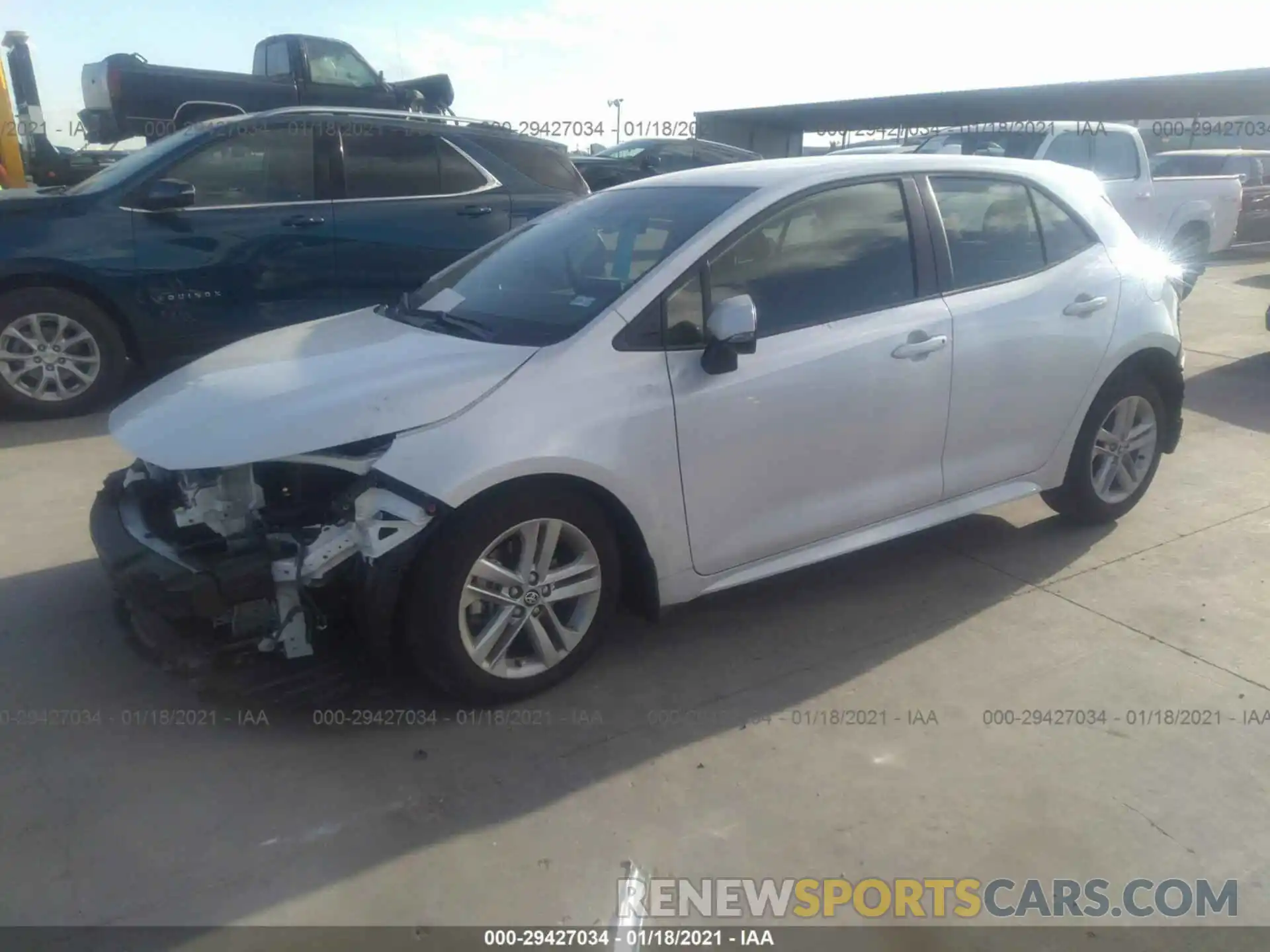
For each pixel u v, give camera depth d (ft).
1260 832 9.21
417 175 23.91
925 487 13.38
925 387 12.87
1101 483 15.60
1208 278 44.86
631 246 12.23
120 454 19.24
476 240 24.35
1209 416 22.17
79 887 8.48
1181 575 14.34
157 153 21.88
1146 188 37.83
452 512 10.07
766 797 9.66
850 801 9.61
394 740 10.50
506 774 9.98
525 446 10.25
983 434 13.76
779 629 12.89
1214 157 53.52
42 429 20.79
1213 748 10.40
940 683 11.62
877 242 12.85
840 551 12.76
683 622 13.07
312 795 9.64
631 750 10.38
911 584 14.12
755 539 12.05
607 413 10.73
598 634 11.51
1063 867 8.80
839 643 12.53
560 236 13.53
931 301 13.07
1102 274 14.80
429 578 10.14
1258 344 29.37
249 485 10.25
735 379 11.46
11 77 41.01
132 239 21.16
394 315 13.51
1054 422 14.49
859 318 12.46
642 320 11.18
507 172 25.03
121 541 10.57
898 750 10.39
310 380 10.93
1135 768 10.09
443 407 10.25
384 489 9.95
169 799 9.56
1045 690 11.47
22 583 13.82
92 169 41.86
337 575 10.11
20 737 10.46
